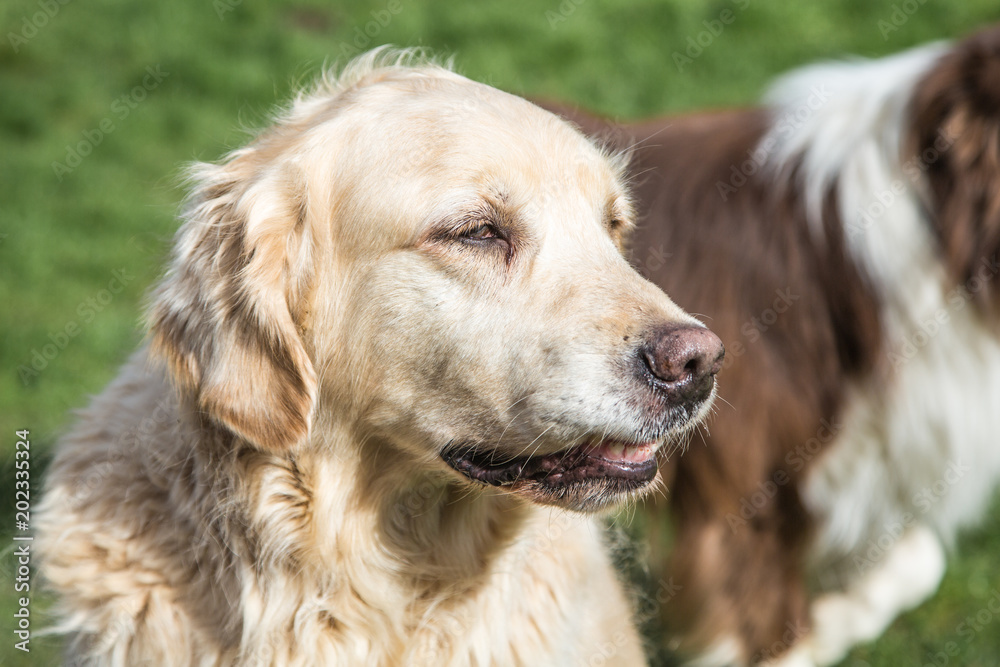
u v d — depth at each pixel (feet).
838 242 14.01
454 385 10.18
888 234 13.87
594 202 10.93
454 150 10.11
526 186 10.25
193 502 10.43
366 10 33.63
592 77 30.89
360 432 10.72
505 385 9.98
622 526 14.93
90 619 10.65
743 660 14.71
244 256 10.29
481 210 10.10
